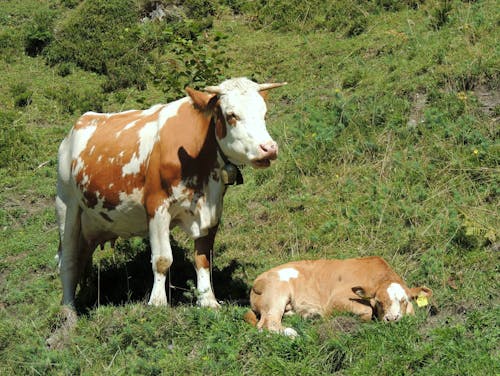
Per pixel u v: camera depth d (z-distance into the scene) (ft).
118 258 43.47
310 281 32.01
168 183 34.68
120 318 33.24
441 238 37.22
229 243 42.50
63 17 80.18
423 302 29.68
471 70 49.39
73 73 72.13
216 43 70.13
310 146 48.08
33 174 56.90
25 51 76.07
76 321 35.81
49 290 41.98
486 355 26.63
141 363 29.19
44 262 45.27
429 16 61.16
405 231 38.83
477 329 28.63
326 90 56.39
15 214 51.88
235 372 28.19
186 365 28.96
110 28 75.05
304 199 44.11
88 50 73.10
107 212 37.09
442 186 41.14
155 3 76.84
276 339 29.35
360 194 43.01
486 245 36.22
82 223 39.19
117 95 66.13
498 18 56.34
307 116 53.01
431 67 52.01
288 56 65.41
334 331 29.12
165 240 35.06
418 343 28.27
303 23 70.13
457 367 26.32
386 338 28.12
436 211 39.37
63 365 31.04
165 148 34.88
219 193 35.01
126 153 36.14
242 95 33.35
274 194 46.16
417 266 35.96
